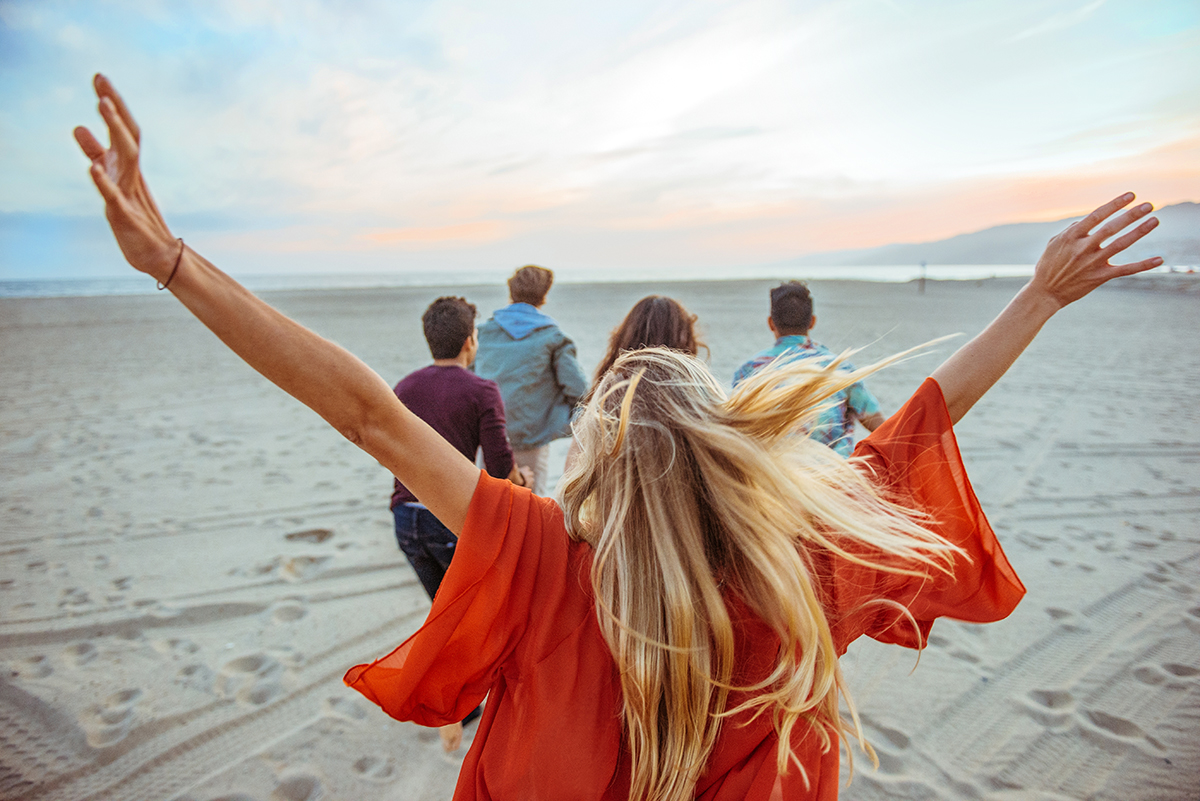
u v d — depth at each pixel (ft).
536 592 3.17
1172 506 14.87
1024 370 31.37
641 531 3.05
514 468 8.55
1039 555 12.57
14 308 75.05
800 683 3.02
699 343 8.64
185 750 7.86
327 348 2.88
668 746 2.99
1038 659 9.37
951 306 70.18
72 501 15.89
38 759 7.68
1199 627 9.99
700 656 2.95
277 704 8.66
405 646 3.44
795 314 9.07
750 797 3.19
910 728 8.10
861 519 3.35
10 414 25.03
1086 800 6.95
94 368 34.96
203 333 50.01
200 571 12.29
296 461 19.15
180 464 18.85
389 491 16.56
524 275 11.84
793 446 3.45
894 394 26.53
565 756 3.07
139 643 10.01
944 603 4.08
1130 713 8.20
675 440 3.11
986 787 7.17
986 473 17.22
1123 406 24.23
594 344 41.63
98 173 2.33
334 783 7.41
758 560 2.96
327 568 12.42
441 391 8.28
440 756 7.85
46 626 10.44
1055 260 3.94
